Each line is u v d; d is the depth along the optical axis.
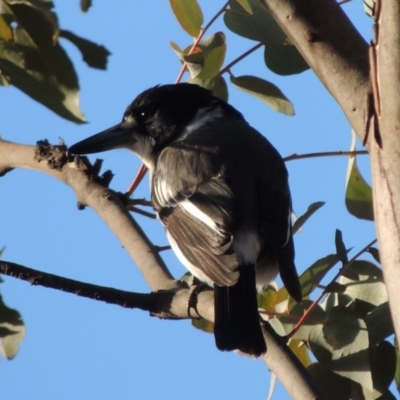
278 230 8.20
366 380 6.90
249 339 7.00
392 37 4.91
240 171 8.86
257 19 7.90
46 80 7.25
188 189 8.77
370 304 7.37
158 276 7.78
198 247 8.10
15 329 8.11
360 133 5.59
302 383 6.42
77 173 8.66
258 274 8.27
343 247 7.36
